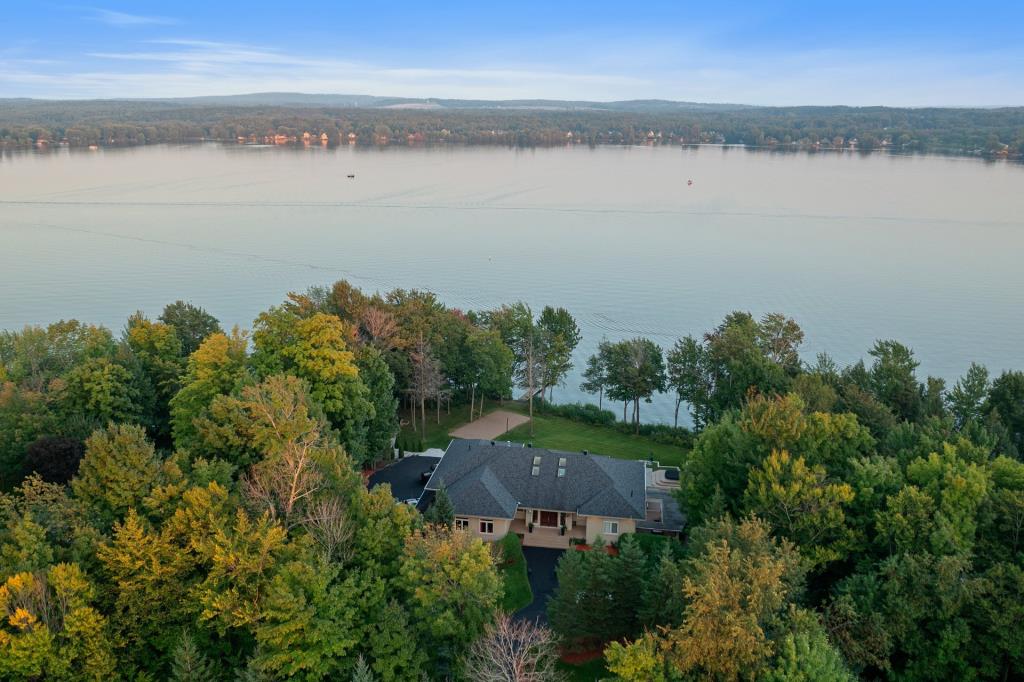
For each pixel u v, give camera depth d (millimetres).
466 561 36344
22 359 69438
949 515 42219
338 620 34344
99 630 33188
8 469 52531
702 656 31562
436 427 85438
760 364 76562
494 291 153375
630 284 158750
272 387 51625
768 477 45781
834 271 168250
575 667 42344
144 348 74375
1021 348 120062
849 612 36969
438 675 36625
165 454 62250
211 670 35312
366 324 80938
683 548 48156
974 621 38000
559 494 59531
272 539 36781
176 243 190750
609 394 90312
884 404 71125
